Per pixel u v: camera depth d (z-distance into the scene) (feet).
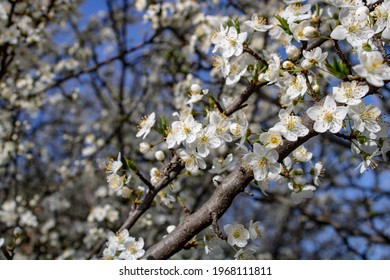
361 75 6.28
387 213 22.65
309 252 31.37
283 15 8.93
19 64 17.88
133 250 8.55
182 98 15.94
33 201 20.40
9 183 21.93
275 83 8.41
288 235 31.71
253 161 7.38
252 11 16.28
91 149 21.67
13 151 19.71
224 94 14.62
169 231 9.39
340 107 6.96
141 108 22.98
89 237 18.20
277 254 27.66
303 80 7.61
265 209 34.19
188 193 19.27
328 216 21.03
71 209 26.08
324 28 11.60
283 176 9.03
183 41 17.74
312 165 9.48
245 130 7.73
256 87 8.55
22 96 19.42
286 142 7.45
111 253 8.62
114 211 17.42
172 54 17.87
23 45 16.57
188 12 17.01
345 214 25.53
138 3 17.07
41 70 19.85
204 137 7.86
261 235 8.85
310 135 7.41
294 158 9.31
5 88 19.07
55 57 23.08
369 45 6.97
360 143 7.30
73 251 18.92
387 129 7.36
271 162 7.33
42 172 26.12
